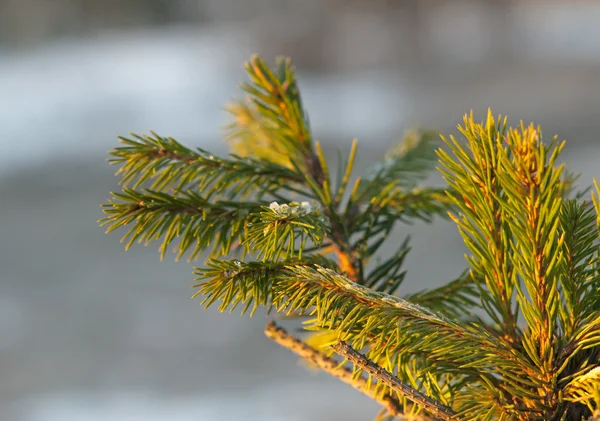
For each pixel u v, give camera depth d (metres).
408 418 1.05
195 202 1.08
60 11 25.89
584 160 9.41
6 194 10.85
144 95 18.44
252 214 1.05
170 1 26.58
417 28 20.50
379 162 1.21
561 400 1.01
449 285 1.10
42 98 18.59
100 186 11.04
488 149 1.03
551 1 22.73
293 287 1.02
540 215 1.00
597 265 1.03
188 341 6.12
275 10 20.56
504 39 20.84
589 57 18.33
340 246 1.11
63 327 6.54
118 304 6.89
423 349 1.02
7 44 25.42
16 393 5.40
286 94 1.18
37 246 8.60
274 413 4.74
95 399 5.20
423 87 17.14
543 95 14.82
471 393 1.03
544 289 1.01
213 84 18.91
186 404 5.04
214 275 1.02
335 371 1.07
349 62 19.77
